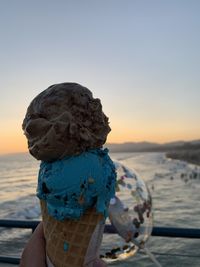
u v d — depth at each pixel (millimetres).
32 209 4402
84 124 166
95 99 172
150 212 251
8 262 339
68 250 172
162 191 8445
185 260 341
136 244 244
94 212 170
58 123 162
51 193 170
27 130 168
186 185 9797
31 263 182
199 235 290
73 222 170
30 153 173
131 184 246
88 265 175
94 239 172
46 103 166
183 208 5289
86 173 165
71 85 170
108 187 171
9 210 4863
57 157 168
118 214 237
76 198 165
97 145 172
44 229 183
